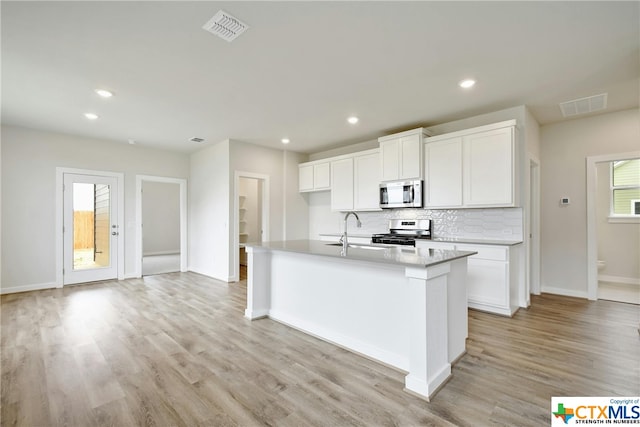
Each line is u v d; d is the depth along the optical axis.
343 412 1.77
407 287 2.23
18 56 2.55
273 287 3.41
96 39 2.32
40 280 4.68
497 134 3.58
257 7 1.98
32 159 4.61
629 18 2.08
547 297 4.16
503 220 3.82
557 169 4.30
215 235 5.61
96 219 5.21
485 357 2.43
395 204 4.53
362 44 2.42
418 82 3.08
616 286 4.75
